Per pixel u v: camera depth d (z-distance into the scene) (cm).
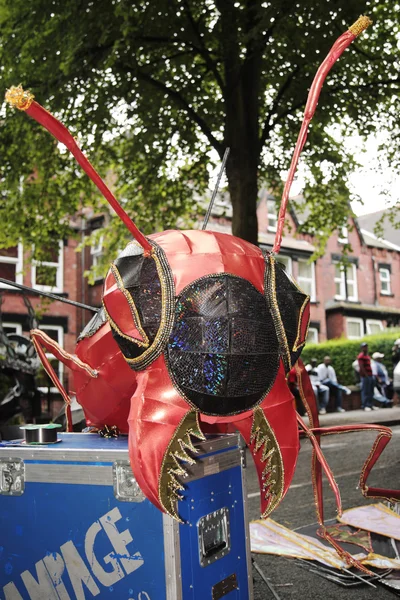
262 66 1104
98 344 220
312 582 316
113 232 1459
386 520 407
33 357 806
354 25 173
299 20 968
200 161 1287
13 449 221
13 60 1006
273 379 172
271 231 2436
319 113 1118
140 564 198
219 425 242
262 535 398
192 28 1059
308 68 1066
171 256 172
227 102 1073
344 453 819
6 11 993
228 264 172
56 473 213
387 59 1109
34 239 1322
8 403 793
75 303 239
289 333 177
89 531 207
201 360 162
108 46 969
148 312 166
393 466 687
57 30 952
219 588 216
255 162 1068
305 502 516
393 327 2669
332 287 2573
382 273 2778
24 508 220
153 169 1262
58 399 1176
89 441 233
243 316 166
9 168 1165
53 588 215
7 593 225
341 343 2036
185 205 1398
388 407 1761
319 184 1391
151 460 161
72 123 1076
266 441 176
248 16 988
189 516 203
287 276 186
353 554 349
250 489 580
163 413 163
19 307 1702
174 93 1102
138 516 198
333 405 1650
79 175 1274
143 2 918
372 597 294
